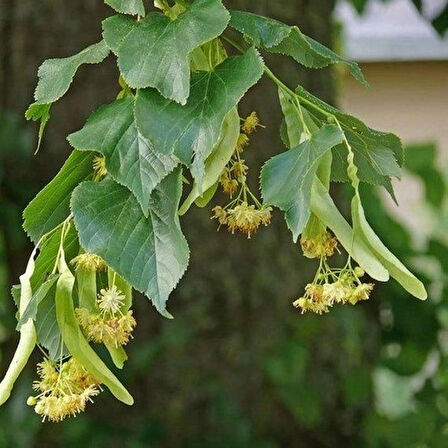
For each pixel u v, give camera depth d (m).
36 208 1.11
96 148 1.06
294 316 2.16
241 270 2.12
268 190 1.06
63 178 1.10
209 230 2.09
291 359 2.12
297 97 1.10
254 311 2.13
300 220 1.05
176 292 2.10
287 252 2.15
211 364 2.11
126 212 1.08
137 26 1.07
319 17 2.12
